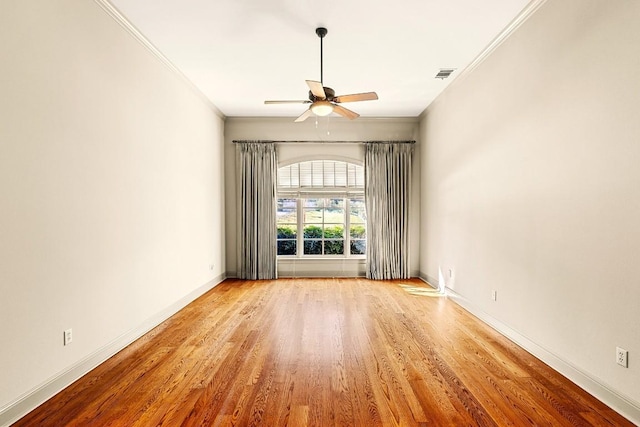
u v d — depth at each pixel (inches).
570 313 99.3
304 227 256.7
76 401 87.8
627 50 81.0
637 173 78.7
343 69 165.3
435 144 213.5
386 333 136.7
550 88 107.7
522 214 122.4
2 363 77.7
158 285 149.5
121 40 122.6
